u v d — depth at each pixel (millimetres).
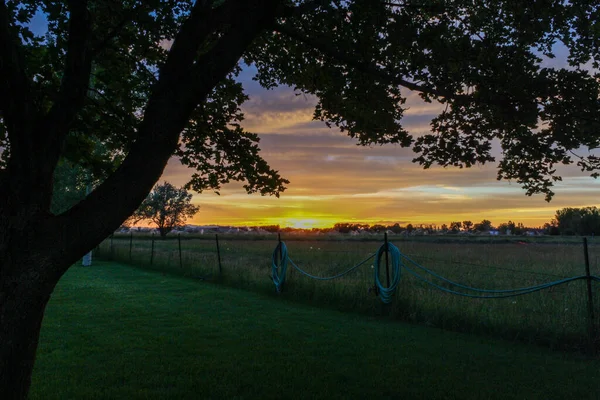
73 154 4875
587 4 4445
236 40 3551
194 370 5660
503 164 5145
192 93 3340
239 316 9352
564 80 4035
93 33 4266
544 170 4805
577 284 12133
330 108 6262
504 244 43750
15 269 2910
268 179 6102
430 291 10875
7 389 2861
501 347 7043
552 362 6207
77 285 14289
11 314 2869
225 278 15188
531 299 10125
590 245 40500
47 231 2973
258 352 6555
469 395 4867
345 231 90312
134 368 5719
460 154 4910
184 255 26047
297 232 82812
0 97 3021
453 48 4434
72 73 3654
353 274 15523
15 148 3109
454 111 4820
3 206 3047
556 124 4203
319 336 7617
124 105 5047
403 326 8594
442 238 62094
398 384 5207
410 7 4582
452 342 7309
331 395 4824
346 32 4961
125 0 4902
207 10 3652
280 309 10273
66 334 7555
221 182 6355
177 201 66250
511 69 4281
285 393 4859
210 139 6008
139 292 12844
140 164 3180
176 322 8656
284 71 6223
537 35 4707
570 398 4820
